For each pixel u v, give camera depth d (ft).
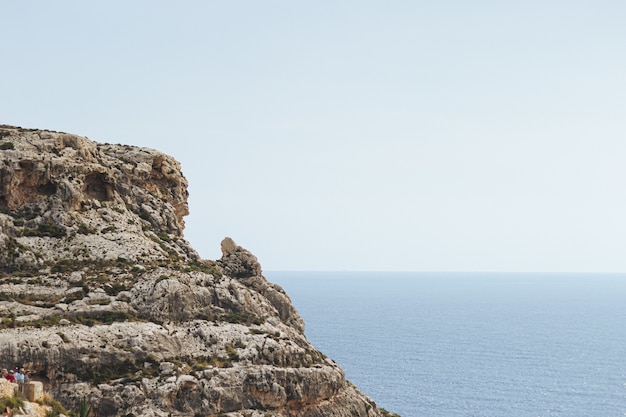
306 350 370.73
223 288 369.71
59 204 379.14
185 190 451.94
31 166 377.09
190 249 411.75
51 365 303.48
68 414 261.03
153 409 305.73
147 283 350.02
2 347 298.15
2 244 354.95
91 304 335.67
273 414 329.72
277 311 397.39
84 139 405.18
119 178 414.62
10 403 236.02
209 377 322.34
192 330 341.82
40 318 321.93
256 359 340.39
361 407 368.27
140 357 319.68
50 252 362.33
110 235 379.14
